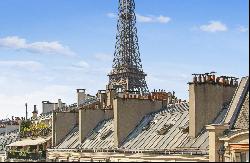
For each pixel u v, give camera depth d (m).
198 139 49.81
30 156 73.38
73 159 66.88
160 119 60.97
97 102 81.38
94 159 62.59
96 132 69.25
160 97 65.81
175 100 76.19
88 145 67.19
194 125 50.88
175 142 52.34
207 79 51.81
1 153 103.81
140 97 64.06
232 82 53.06
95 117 71.06
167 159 50.28
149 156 52.88
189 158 47.34
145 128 60.91
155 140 55.97
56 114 75.88
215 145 43.06
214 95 51.81
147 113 64.31
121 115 62.19
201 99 51.28
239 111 44.81
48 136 82.12
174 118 58.91
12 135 109.25
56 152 70.94
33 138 88.62
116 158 58.56
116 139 61.50
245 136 40.78
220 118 50.72
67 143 72.56
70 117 76.56
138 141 58.69
